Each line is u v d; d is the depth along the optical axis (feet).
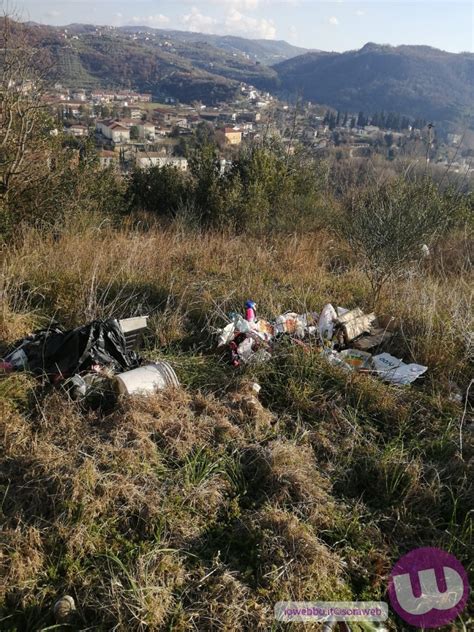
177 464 9.58
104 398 11.17
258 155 35.27
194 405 11.39
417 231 18.20
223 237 27.20
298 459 9.82
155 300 16.90
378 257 18.39
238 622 6.88
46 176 24.82
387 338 15.21
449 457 10.33
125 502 8.52
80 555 7.66
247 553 7.99
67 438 9.83
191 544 8.05
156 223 30.60
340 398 11.98
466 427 11.28
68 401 10.78
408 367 13.48
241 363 13.17
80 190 27.71
